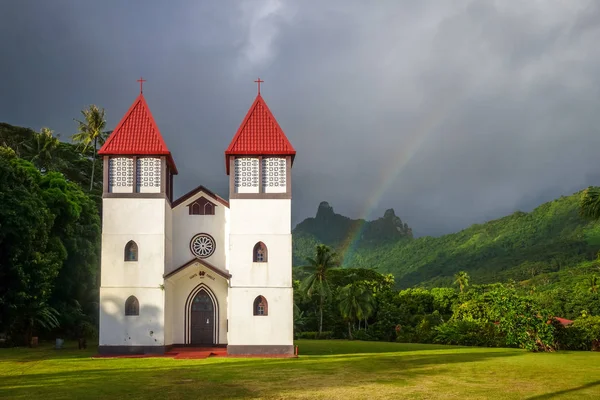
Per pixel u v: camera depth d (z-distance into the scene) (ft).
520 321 136.15
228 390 64.85
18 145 200.13
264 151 109.81
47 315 124.67
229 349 105.19
